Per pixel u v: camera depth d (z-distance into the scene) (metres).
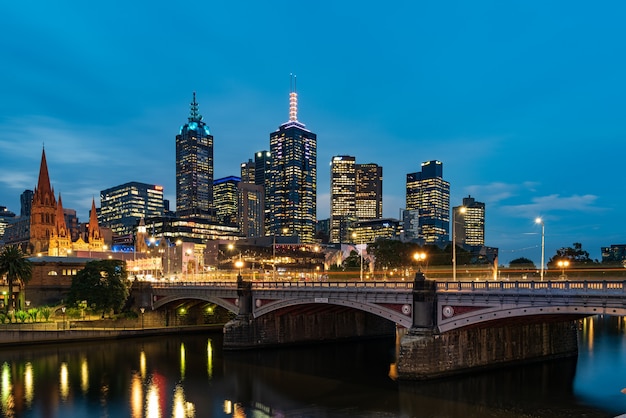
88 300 103.06
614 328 110.00
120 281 106.44
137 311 109.00
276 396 57.44
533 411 49.38
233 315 121.06
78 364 76.25
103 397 58.09
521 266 140.75
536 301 51.41
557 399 53.03
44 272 116.31
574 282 49.81
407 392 56.22
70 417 50.94
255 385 62.78
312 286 76.19
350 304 69.62
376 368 72.56
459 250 166.38
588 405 51.12
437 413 49.16
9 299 104.88
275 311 86.12
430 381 58.06
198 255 193.25
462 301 57.12
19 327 91.88
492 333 64.44
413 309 60.91
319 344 93.44
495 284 61.66
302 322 92.25
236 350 85.12
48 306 110.69
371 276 143.50
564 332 72.00
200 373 69.81
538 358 68.75
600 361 70.38
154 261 170.62
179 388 61.78
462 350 61.09
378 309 66.00
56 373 70.25
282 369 72.12
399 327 100.00
